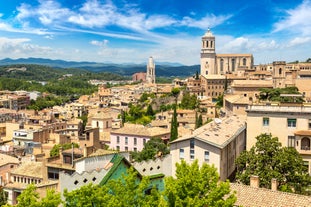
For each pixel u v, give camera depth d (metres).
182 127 143.88
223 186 36.72
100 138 136.62
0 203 74.00
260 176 55.00
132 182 38.69
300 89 150.12
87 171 53.56
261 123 77.62
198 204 34.91
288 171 56.41
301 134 72.19
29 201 35.25
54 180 73.06
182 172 38.25
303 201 43.62
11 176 84.06
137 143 126.38
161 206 34.69
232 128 86.19
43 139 157.50
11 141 156.88
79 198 36.09
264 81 181.00
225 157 75.38
